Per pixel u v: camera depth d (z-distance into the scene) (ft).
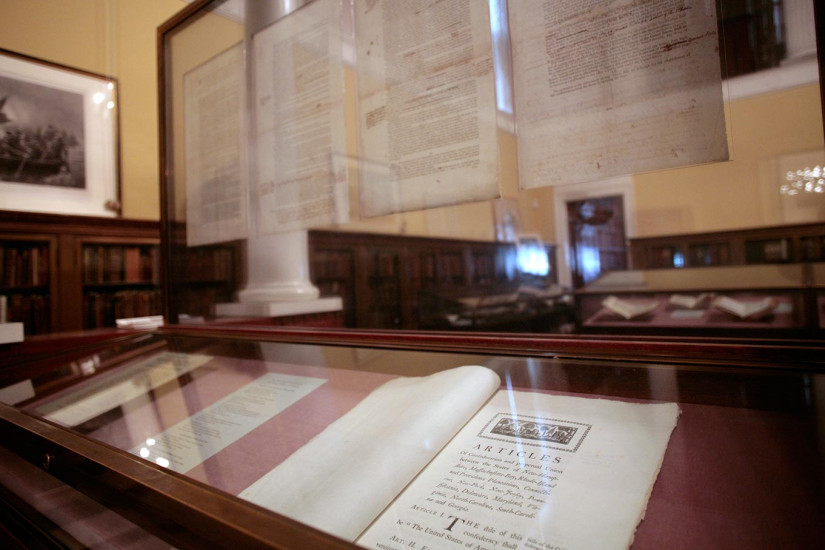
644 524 1.18
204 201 5.12
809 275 13.04
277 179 4.46
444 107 3.19
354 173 4.29
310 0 4.08
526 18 2.79
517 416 1.84
